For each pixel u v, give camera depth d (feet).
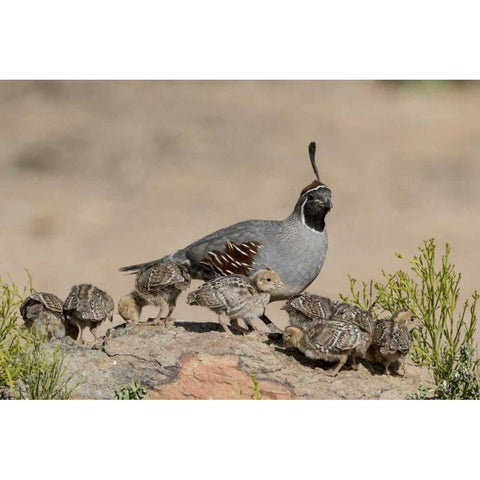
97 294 81.25
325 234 91.15
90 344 81.20
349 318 76.84
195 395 75.82
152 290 82.23
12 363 75.82
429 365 80.33
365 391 75.31
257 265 89.45
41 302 80.94
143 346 77.56
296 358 78.07
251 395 75.31
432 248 84.02
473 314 80.84
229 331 80.38
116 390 76.38
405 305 85.46
